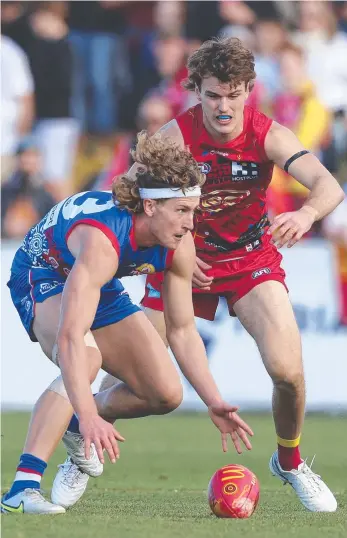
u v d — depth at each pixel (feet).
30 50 129.80
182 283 51.96
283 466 59.72
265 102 123.65
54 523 45.68
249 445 49.85
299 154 59.62
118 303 53.47
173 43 132.67
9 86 127.75
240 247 61.46
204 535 42.75
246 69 57.00
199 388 51.55
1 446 90.17
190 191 47.37
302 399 58.80
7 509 48.88
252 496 50.98
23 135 128.88
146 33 135.23
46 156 128.98
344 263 115.03
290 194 120.06
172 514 52.06
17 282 54.60
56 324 51.06
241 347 113.39
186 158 47.37
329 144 125.49
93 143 131.03
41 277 52.80
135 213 47.98
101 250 46.91
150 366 52.60
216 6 133.39
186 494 64.64
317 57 128.88
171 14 133.18
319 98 126.62
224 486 50.80
